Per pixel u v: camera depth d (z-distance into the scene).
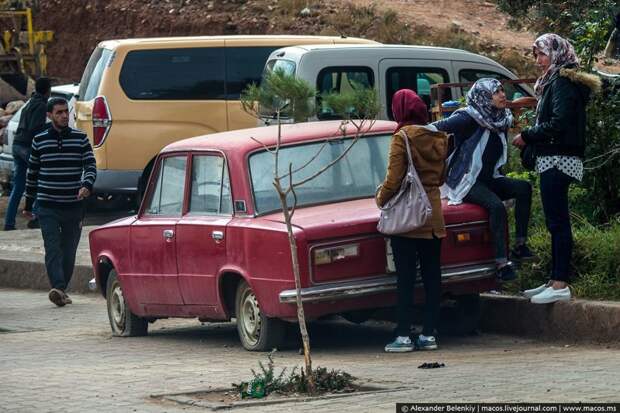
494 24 65.56
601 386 16.80
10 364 21.66
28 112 44.16
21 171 44.75
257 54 42.62
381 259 21.48
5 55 77.12
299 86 20.27
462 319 23.70
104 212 48.06
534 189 27.17
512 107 29.19
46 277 36.47
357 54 36.84
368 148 23.56
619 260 23.30
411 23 63.84
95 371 20.34
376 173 23.39
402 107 21.34
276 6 68.94
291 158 23.05
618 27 27.80
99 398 17.62
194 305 23.91
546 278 24.23
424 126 21.16
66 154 30.97
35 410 16.89
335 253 21.11
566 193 22.27
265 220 21.94
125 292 25.84
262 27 67.44
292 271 20.94
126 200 48.56
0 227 47.59
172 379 19.11
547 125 21.81
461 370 18.78
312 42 42.41
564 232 22.33
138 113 42.00
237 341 24.66
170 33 72.25
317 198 22.72
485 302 23.89
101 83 42.09
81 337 26.19
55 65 80.62
